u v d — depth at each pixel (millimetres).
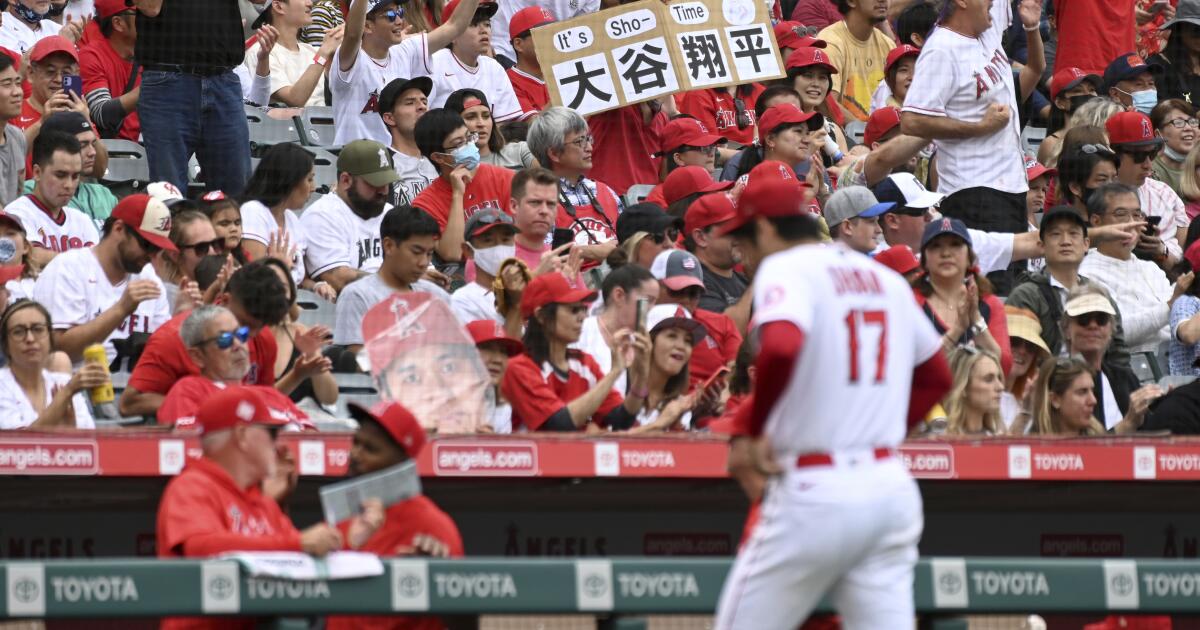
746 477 18406
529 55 42594
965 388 27250
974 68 35531
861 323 17312
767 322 16625
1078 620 26422
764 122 37062
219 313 23953
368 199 33156
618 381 27688
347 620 20094
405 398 24734
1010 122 36219
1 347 25062
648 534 27172
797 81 42062
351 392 27969
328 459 23359
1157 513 29312
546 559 19766
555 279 26344
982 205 35688
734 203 31516
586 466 23953
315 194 37656
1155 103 44781
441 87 40062
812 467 17125
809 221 18125
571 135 35312
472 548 26391
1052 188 39844
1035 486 26234
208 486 19281
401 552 20000
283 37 42000
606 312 27797
